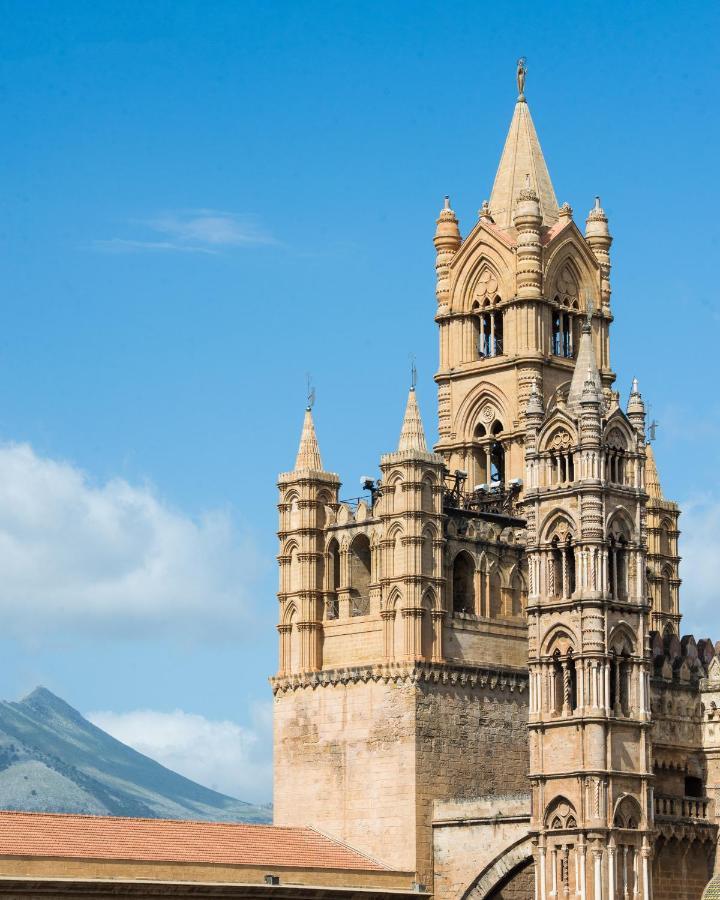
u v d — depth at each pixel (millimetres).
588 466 155625
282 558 173375
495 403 182750
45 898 141000
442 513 167250
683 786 163875
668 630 196875
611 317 187750
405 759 162375
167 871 148000
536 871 153250
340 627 170000
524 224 183125
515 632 171125
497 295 184375
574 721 152375
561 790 152625
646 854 152375
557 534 156625
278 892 152000
